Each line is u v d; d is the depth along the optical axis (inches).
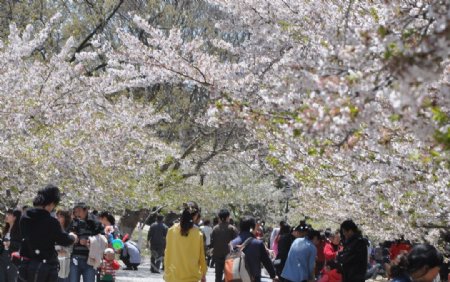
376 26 270.4
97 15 1371.8
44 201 478.6
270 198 1909.4
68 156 847.7
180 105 1491.1
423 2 297.7
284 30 507.2
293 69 295.3
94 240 602.5
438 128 226.8
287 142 477.7
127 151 1007.6
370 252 1181.1
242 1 513.7
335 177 550.3
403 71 210.5
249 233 553.3
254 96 471.5
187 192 1493.6
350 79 229.1
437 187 442.0
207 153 1560.0
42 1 1346.0
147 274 1156.5
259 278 544.1
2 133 773.3
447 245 770.8
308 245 566.9
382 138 293.0
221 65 490.9
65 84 854.5
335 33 299.9
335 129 233.5
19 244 578.6
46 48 1346.0
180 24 1514.5
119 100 1122.0
